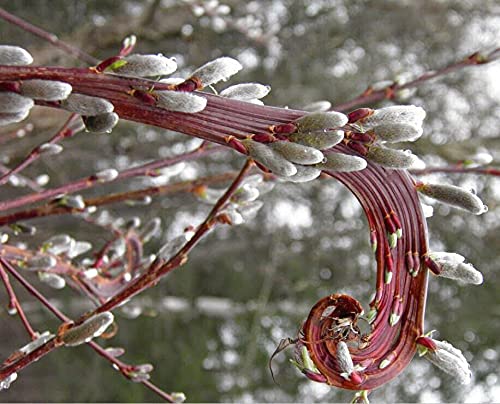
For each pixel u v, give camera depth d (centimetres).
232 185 50
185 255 48
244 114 40
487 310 184
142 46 147
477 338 188
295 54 159
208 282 203
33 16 131
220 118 40
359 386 42
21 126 107
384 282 42
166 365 189
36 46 131
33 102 38
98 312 47
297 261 191
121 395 180
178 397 58
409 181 43
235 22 123
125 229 70
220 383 195
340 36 163
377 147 41
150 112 39
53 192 58
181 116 40
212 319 200
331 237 186
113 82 39
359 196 43
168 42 149
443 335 185
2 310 148
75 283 64
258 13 148
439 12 167
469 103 171
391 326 43
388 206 43
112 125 39
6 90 37
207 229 49
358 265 188
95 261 64
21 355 49
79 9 142
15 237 90
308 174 41
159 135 145
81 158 144
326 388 191
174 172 62
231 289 200
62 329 46
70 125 58
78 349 182
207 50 150
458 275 42
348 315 41
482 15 169
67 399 178
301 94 159
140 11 148
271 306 194
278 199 174
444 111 168
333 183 172
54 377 181
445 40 171
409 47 172
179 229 167
